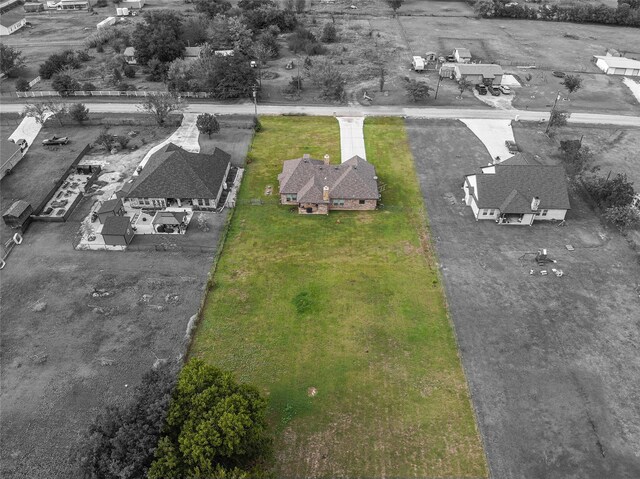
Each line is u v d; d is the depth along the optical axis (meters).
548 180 69.06
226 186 76.94
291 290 58.00
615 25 156.50
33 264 61.91
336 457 41.50
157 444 35.53
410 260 62.47
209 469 34.19
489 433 43.09
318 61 123.38
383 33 145.25
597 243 65.12
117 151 86.62
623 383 47.16
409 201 73.44
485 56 128.38
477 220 69.50
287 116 97.69
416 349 50.81
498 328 53.00
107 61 124.25
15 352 50.56
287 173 74.88
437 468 40.62
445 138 90.12
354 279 59.56
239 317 54.50
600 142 89.19
